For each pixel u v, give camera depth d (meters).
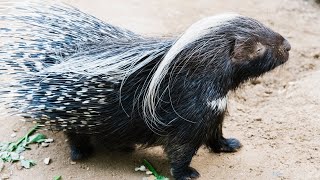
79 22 4.38
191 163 4.66
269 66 4.20
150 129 4.24
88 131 4.32
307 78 5.76
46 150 4.71
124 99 4.12
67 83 4.06
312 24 7.13
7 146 4.70
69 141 4.59
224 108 4.19
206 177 4.50
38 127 4.86
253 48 4.08
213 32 3.98
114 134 4.33
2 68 4.21
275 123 5.14
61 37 4.27
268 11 7.36
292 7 7.49
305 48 6.46
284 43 4.20
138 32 6.44
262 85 5.74
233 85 4.28
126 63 4.05
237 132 5.04
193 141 4.21
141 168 4.54
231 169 4.59
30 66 4.19
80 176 4.46
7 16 4.32
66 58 4.20
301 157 4.72
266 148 4.84
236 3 7.50
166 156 4.57
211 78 4.01
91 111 4.13
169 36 4.24
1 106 4.38
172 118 4.13
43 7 4.40
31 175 4.45
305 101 5.41
